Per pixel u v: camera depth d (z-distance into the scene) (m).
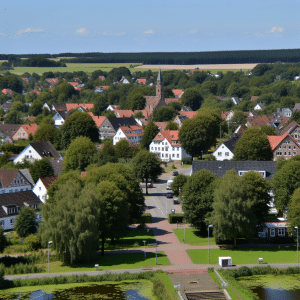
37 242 195.38
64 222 177.88
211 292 152.38
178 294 150.00
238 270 169.38
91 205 183.25
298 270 171.12
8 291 157.75
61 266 178.00
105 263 180.38
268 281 164.25
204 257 185.38
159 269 170.62
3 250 191.38
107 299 150.75
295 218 194.62
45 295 154.50
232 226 194.38
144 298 151.25
